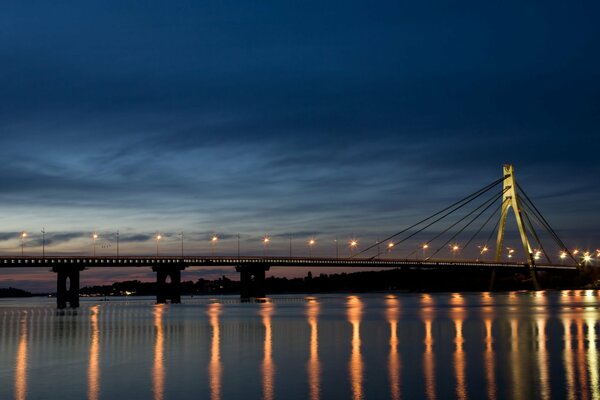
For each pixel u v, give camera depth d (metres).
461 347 77.62
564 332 94.19
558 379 56.06
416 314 146.38
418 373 59.66
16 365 66.81
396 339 87.62
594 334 90.94
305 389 53.50
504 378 56.78
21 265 199.62
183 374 60.34
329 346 80.50
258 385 55.12
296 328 108.00
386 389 53.19
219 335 96.38
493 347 77.12
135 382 56.78
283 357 70.81
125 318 143.00
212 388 54.16
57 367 65.25
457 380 56.22
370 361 67.19
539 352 72.25
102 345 84.06
